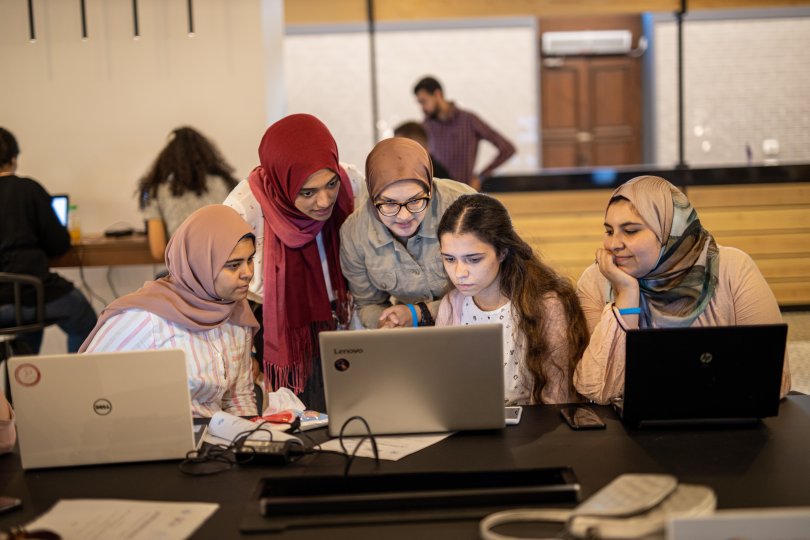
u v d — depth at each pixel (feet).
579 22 30.76
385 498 5.56
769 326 6.67
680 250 7.89
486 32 31.07
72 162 17.88
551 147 31.40
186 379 6.55
